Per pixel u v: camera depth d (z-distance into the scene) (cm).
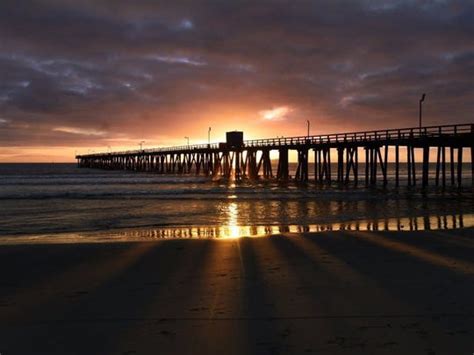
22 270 790
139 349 434
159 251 965
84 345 446
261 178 5022
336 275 716
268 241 1080
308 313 527
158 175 6450
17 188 3575
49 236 1359
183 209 2117
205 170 6109
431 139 2664
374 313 522
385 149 3127
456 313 517
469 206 2138
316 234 1180
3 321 516
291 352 419
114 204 2342
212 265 814
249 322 500
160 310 548
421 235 1141
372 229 1416
